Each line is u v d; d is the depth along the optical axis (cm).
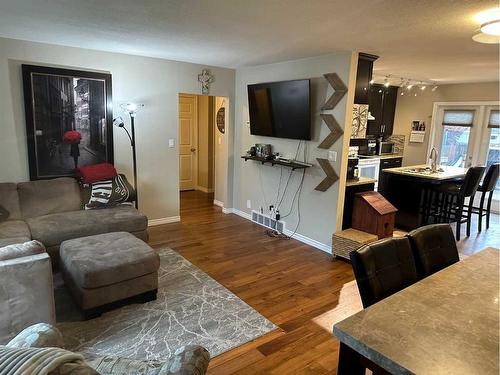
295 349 243
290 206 477
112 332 253
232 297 311
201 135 743
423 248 181
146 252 292
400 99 756
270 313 288
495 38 261
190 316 278
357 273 151
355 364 121
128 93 457
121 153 465
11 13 276
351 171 435
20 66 381
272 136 484
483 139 646
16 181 397
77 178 423
